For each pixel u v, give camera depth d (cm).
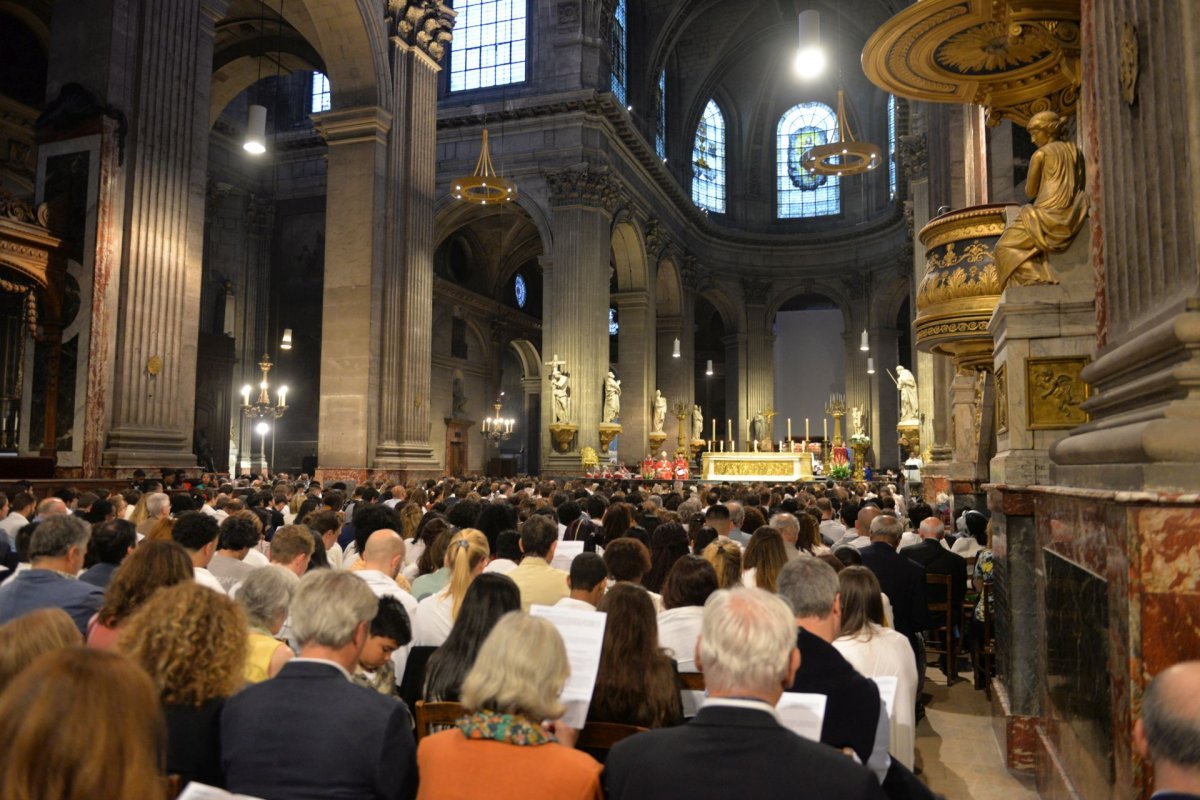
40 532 425
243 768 243
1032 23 587
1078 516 374
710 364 4578
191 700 257
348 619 269
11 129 2223
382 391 1989
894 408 4462
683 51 4434
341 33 1958
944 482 1648
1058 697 445
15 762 138
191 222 1444
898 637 423
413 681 418
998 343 614
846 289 4606
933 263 756
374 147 1983
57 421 1286
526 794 230
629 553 466
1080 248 560
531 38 3325
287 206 3397
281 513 967
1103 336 399
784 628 223
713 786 204
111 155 1309
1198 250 288
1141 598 276
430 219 2164
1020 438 553
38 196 1328
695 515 859
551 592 493
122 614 346
